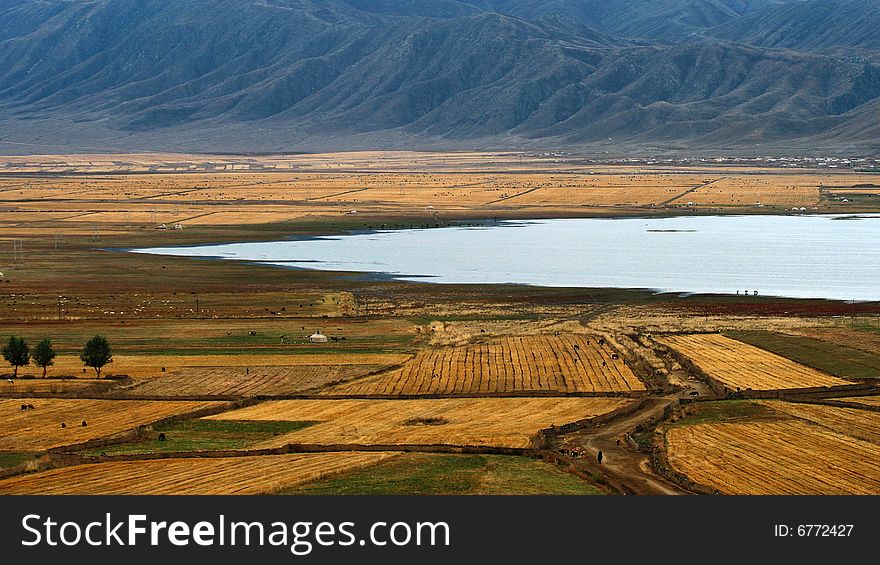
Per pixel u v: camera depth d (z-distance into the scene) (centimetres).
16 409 12456
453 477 9412
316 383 13875
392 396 13125
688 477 9356
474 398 12988
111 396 13138
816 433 10938
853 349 15688
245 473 9588
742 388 13350
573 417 11875
